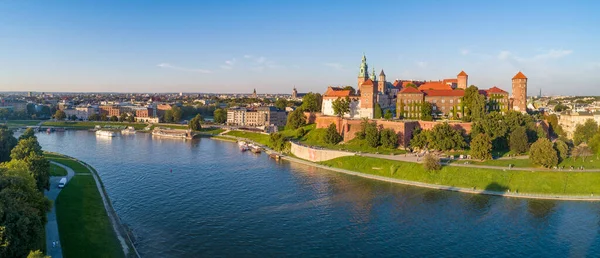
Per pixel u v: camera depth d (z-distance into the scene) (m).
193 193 143.88
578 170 148.75
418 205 130.75
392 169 165.88
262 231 109.69
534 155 154.75
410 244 102.12
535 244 101.81
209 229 110.44
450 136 184.62
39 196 91.94
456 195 140.75
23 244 72.62
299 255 95.69
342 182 160.00
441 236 106.69
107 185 152.88
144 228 109.94
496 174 149.50
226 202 134.00
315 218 119.69
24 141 159.25
